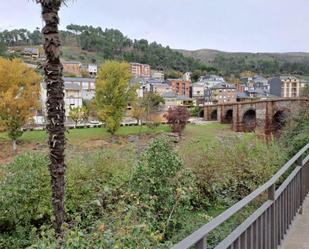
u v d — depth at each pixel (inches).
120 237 101.6
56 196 200.2
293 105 907.4
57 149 198.5
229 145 354.9
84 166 347.9
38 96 1177.4
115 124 1309.1
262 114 1134.4
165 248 120.9
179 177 269.1
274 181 111.2
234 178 323.9
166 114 1508.4
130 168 309.4
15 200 293.9
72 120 1771.7
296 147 370.3
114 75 1286.9
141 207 186.2
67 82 2267.5
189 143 385.1
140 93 2031.3
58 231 194.2
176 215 238.4
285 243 131.3
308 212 168.4
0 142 1214.3
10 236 294.5
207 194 323.0
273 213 116.1
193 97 3097.9
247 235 90.4
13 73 1135.6
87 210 205.9
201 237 59.4
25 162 316.8
